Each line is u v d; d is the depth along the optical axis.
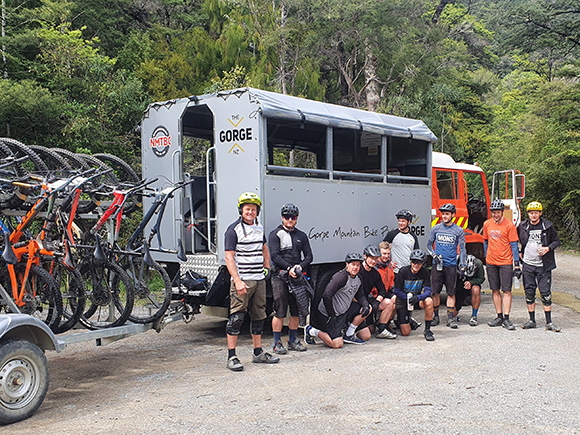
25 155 6.31
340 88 28.00
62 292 6.22
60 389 5.47
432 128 27.95
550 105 27.00
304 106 7.68
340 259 8.09
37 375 4.76
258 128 6.98
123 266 6.61
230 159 7.25
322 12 24.02
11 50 15.64
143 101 16.34
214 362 6.46
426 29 28.11
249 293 6.02
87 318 6.40
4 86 13.35
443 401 4.84
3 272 5.62
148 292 6.50
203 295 7.37
